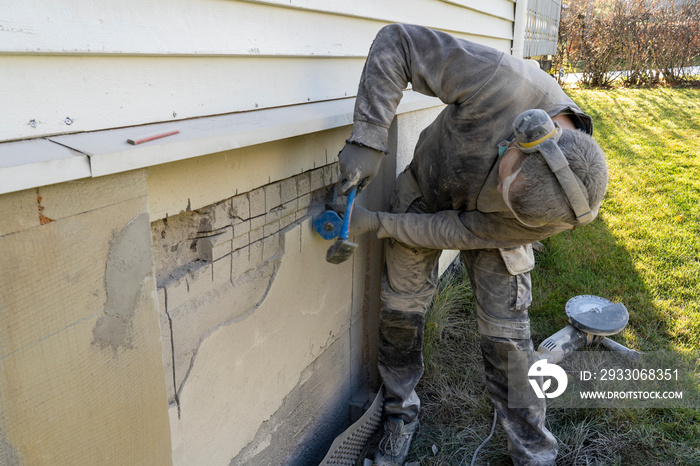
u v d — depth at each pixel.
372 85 1.74
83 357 1.14
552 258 4.49
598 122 9.61
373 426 2.62
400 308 2.43
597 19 13.26
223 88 1.56
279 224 1.96
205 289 1.63
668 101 11.05
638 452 2.59
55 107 1.09
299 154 1.95
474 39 3.92
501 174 1.65
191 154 1.28
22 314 1.01
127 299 1.22
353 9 2.19
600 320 3.19
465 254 2.27
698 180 6.49
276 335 2.04
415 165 2.25
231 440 1.86
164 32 1.32
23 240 0.99
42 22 1.04
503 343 2.17
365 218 2.09
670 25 12.74
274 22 1.74
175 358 1.52
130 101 1.27
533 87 1.73
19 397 1.03
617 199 5.98
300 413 2.36
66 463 1.14
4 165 0.91
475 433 2.70
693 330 3.53
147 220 1.24
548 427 2.75
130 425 1.29
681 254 4.61
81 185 1.07
